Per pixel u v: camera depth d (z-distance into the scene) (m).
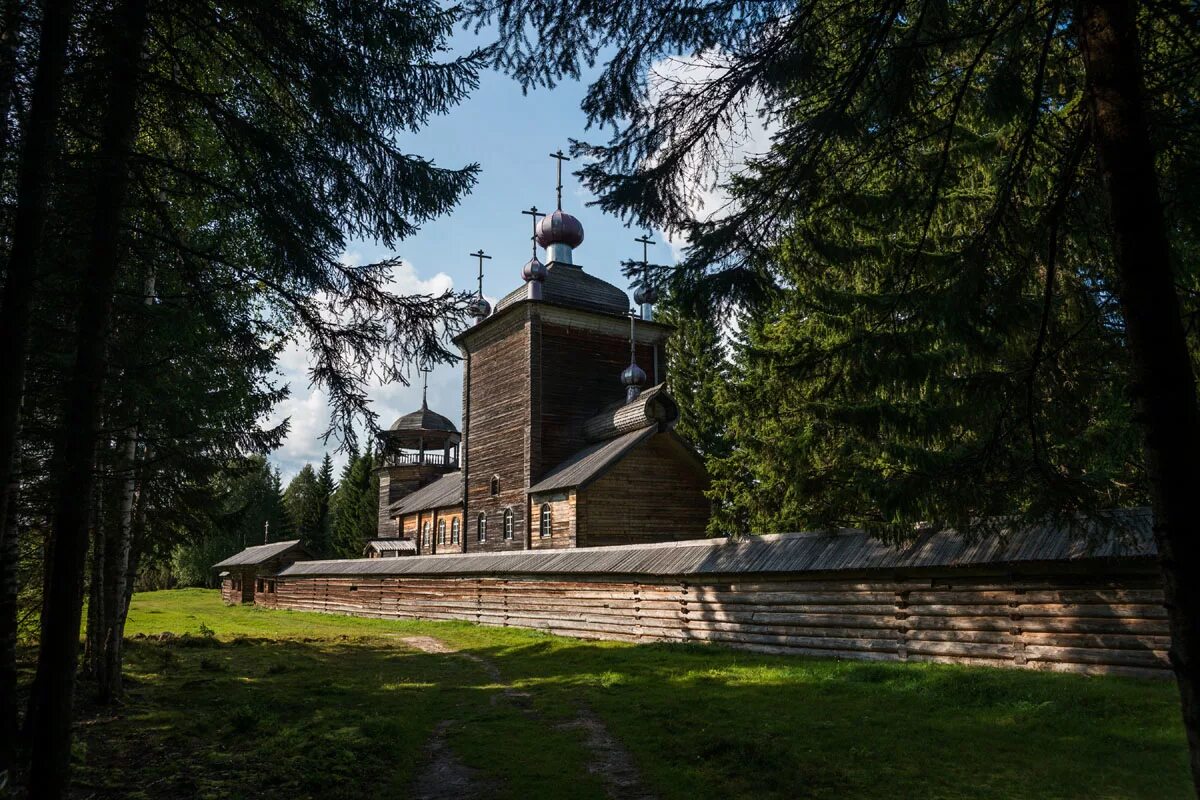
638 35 6.68
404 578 33.22
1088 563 12.34
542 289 38.56
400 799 8.01
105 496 13.41
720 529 30.81
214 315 8.35
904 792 7.62
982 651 13.81
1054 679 11.88
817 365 8.16
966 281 6.95
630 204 6.83
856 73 6.33
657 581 20.83
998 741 9.16
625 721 11.29
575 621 23.59
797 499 14.51
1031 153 7.15
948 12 6.38
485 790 8.27
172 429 11.77
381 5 8.11
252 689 14.73
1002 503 7.70
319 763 9.06
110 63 7.06
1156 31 5.87
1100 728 9.33
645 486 32.50
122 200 7.34
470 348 41.34
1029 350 8.43
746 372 28.91
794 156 6.56
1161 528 4.77
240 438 12.17
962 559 13.98
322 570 39.66
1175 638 4.66
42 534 12.22
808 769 8.38
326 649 22.31
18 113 6.87
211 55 9.44
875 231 7.73
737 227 6.59
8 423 6.18
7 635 7.48
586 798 7.93
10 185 7.78
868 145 6.65
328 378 8.65
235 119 7.88
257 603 46.78
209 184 7.91
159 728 11.04
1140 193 4.97
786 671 14.66
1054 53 6.73
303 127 8.81
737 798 7.70
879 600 15.62
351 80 8.15
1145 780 7.62
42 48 6.62
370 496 72.44
